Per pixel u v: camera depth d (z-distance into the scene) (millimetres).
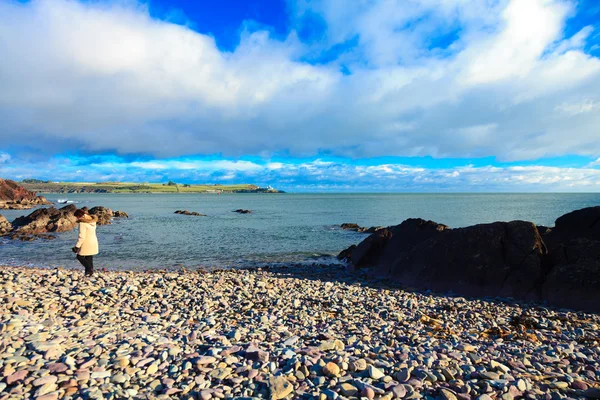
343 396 5777
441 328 10789
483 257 17359
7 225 44219
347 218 71875
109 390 5680
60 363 6484
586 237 16922
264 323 10773
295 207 120062
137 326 9688
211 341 8609
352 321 11664
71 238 40500
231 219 70062
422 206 120250
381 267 22969
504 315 12953
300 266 26578
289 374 6527
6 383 5691
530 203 138625
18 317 9281
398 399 5836
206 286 15523
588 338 10180
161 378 6289
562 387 6512
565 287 14734
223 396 5676
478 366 7496
